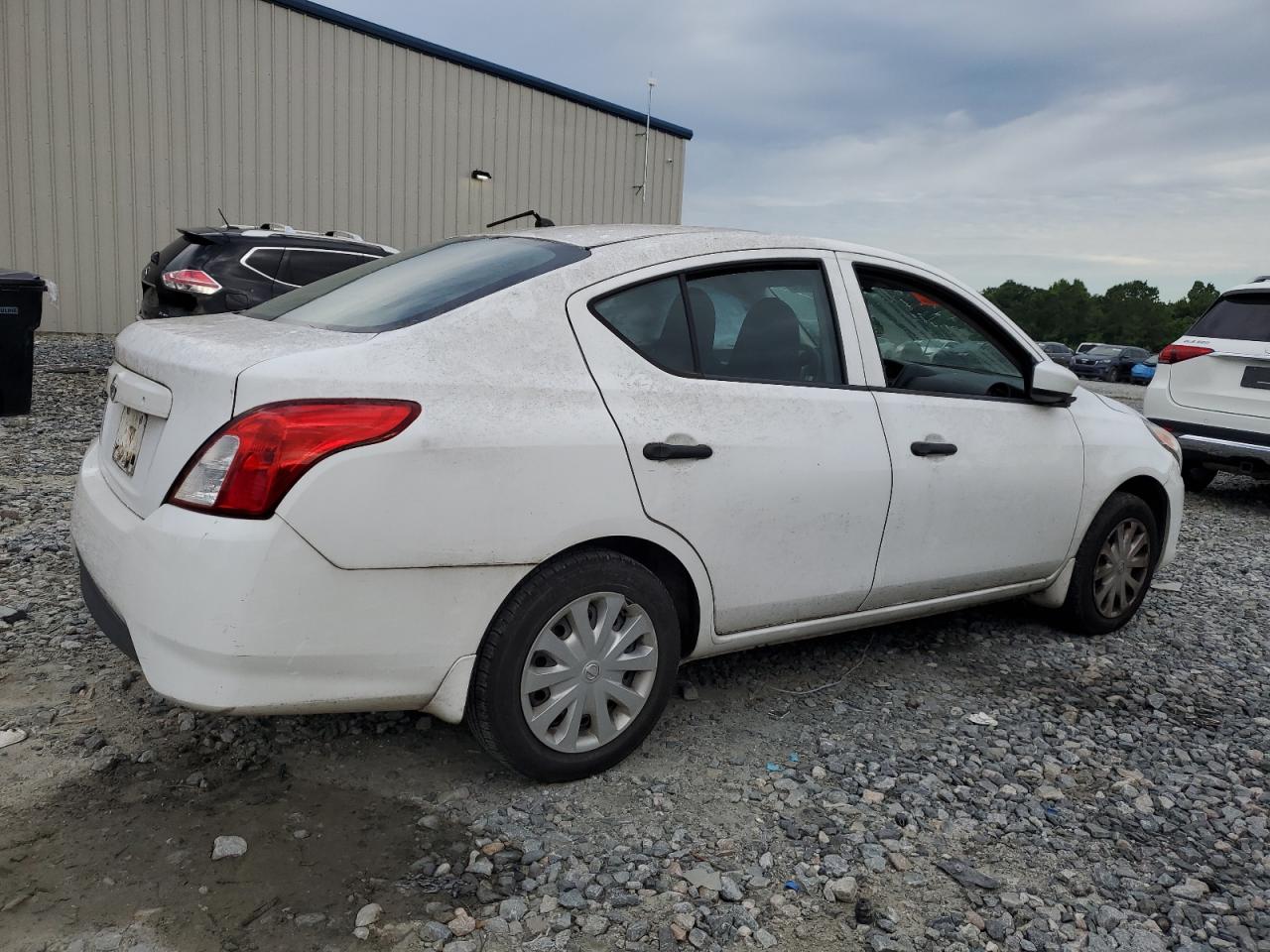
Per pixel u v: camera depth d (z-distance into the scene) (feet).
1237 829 8.87
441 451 7.47
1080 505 12.86
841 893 7.45
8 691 10.00
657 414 8.79
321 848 7.63
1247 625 15.14
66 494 18.40
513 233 10.43
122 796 8.20
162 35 48.49
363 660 7.44
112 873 7.14
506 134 62.69
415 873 7.39
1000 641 13.61
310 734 9.53
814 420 9.93
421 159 58.65
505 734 8.27
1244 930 7.34
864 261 11.03
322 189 54.95
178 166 49.98
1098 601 13.74
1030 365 12.46
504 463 7.77
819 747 10.00
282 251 30.04
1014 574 12.40
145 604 7.14
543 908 7.08
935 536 11.10
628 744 9.11
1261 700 12.04
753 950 6.81
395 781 8.75
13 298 24.52
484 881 7.37
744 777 9.23
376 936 6.64
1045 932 7.20
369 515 7.20
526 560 7.99
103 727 9.37
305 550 7.00
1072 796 9.32
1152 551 14.33
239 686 7.04
